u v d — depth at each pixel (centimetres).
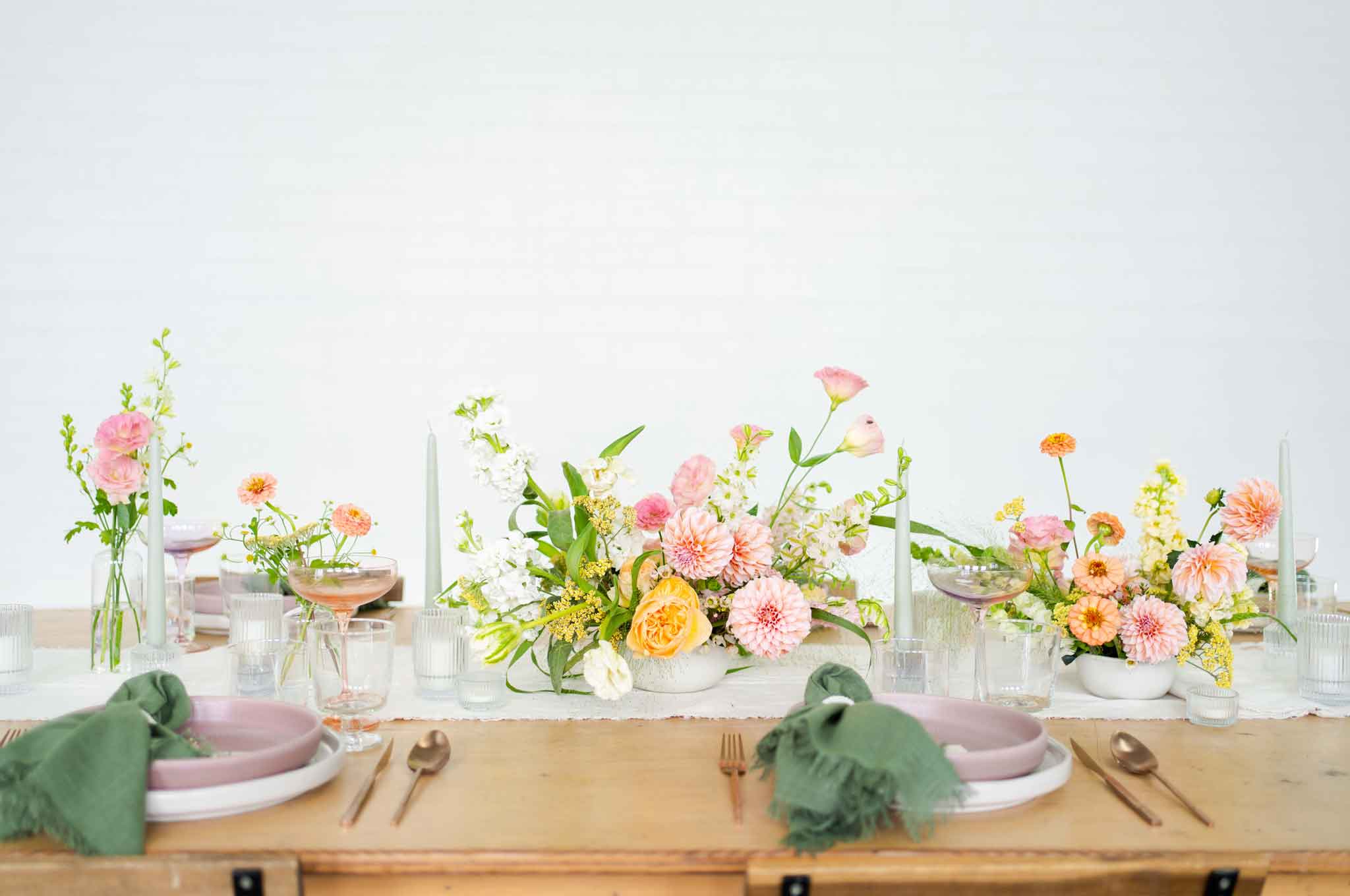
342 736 121
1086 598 145
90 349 407
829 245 418
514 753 120
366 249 412
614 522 145
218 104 409
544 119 414
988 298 419
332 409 412
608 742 124
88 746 95
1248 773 114
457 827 98
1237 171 420
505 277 414
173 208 408
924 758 93
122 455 154
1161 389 421
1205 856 91
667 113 416
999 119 419
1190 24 418
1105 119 419
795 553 153
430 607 148
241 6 410
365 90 412
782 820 100
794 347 417
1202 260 420
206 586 202
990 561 136
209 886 90
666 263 416
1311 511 422
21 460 406
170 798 96
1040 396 419
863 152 418
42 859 90
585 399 415
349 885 96
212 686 149
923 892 91
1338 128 420
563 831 97
